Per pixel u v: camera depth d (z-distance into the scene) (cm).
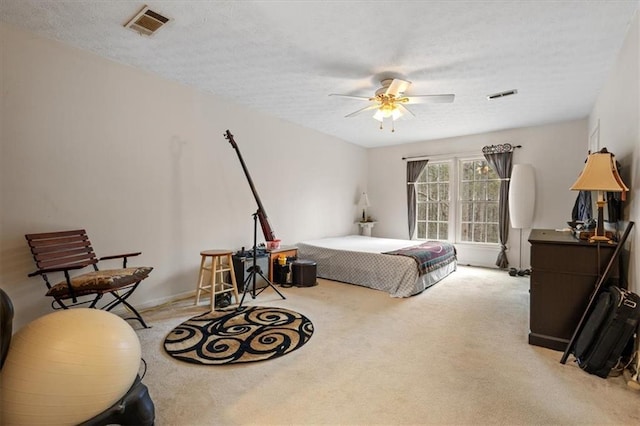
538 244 240
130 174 310
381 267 393
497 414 160
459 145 567
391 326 276
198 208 369
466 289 399
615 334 189
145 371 193
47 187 258
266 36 248
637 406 166
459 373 199
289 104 411
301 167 517
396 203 645
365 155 679
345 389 181
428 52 268
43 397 119
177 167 348
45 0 208
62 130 266
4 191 238
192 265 363
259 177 444
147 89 321
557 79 318
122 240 305
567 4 202
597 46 254
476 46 257
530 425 152
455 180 572
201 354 220
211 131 380
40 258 245
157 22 231
